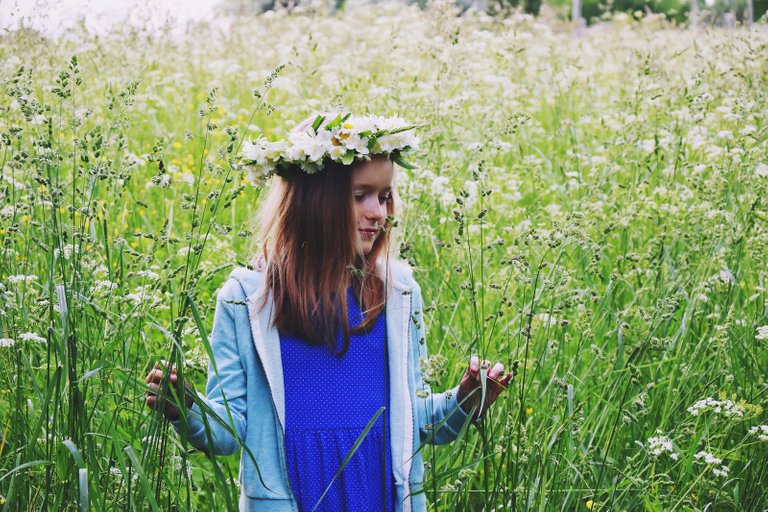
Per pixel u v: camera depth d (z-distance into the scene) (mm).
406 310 2850
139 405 3746
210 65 9578
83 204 3562
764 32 8227
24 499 3158
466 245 4996
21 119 4785
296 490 2719
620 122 6973
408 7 12039
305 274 2754
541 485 3207
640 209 5383
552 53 9836
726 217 4699
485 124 5895
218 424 2748
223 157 3109
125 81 7375
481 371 2791
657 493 3504
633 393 4012
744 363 4238
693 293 4262
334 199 2760
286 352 2766
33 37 5742
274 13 12461
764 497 3613
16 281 3668
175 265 5395
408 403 2787
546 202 6758
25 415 3512
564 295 4363
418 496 2824
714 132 6488
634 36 11297
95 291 3635
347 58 8617
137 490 3152
